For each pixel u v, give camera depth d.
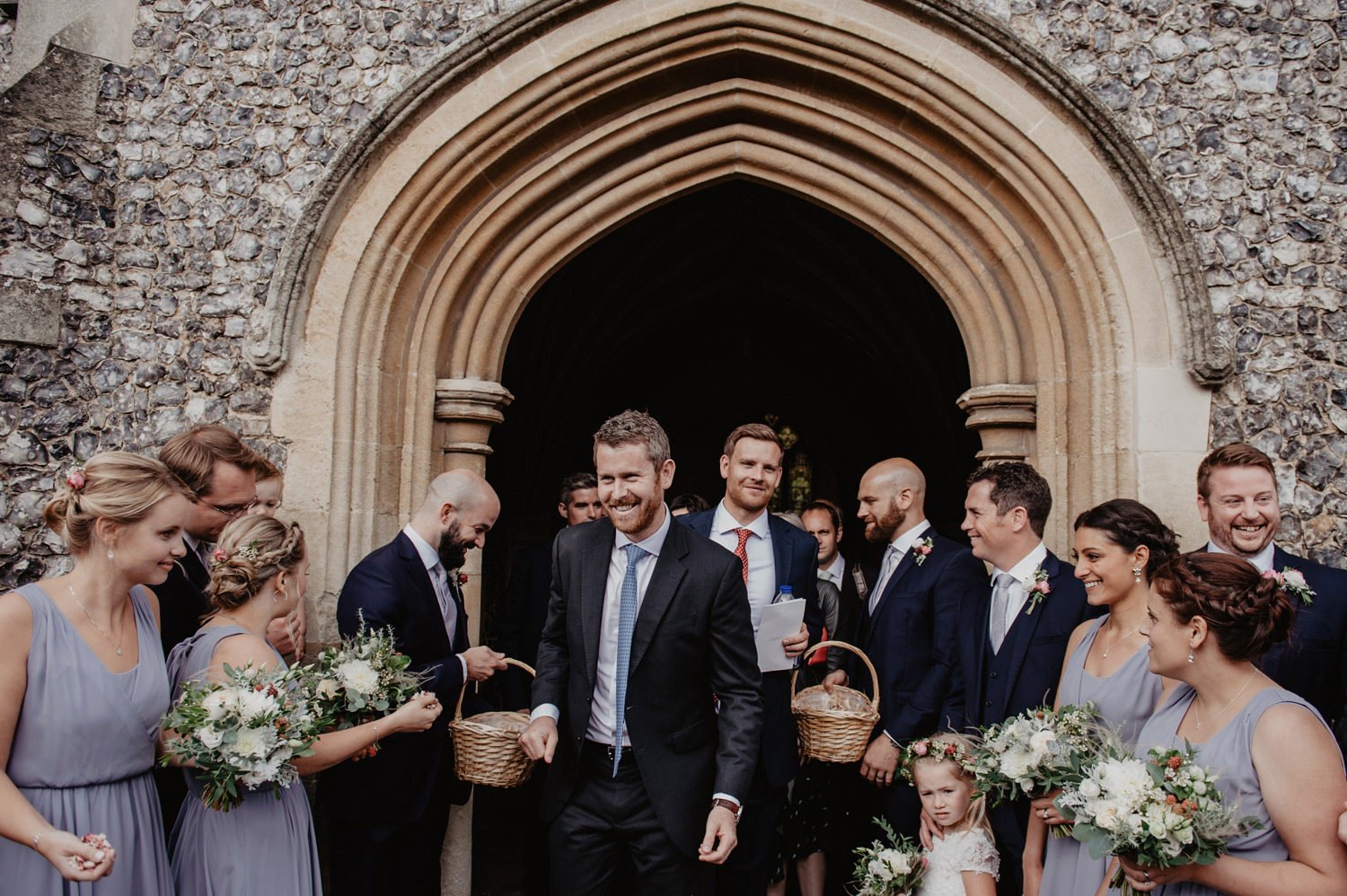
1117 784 1.67
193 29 3.83
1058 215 3.54
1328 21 3.51
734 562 2.49
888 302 8.81
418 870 2.97
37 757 1.86
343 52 3.77
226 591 2.16
